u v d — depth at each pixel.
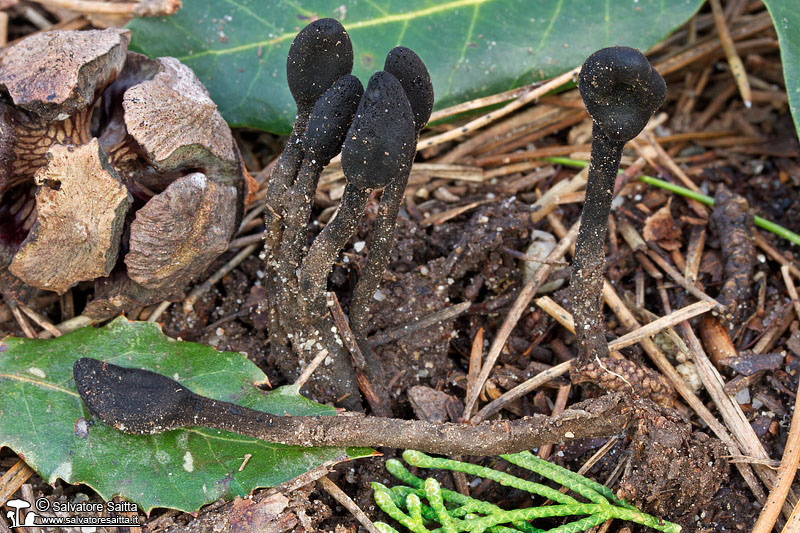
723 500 0.18
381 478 0.19
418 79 0.17
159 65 0.19
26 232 0.19
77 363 0.18
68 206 0.18
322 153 0.17
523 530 0.18
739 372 0.19
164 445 0.18
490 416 0.19
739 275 0.20
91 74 0.18
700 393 0.20
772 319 0.20
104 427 0.18
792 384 0.19
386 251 0.18
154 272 0.18
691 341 0.20
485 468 0.18
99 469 0.18
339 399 0.19
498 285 0.20
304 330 0.19
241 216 0.19
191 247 0.19
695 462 0.18
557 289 0.20
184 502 0.18
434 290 0.20
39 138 0.18
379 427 0.18
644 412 0.18
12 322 0.20
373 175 0.17
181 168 0.19
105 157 0.18
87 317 0.20
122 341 0.19
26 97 0.18
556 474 0.18
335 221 0.18
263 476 0.18
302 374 0.19
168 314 0.20
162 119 0.18
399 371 0.20
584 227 0.18
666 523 0.18
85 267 0.18
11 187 0.18
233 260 0.20
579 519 0.18
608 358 0.19
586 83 0.17
